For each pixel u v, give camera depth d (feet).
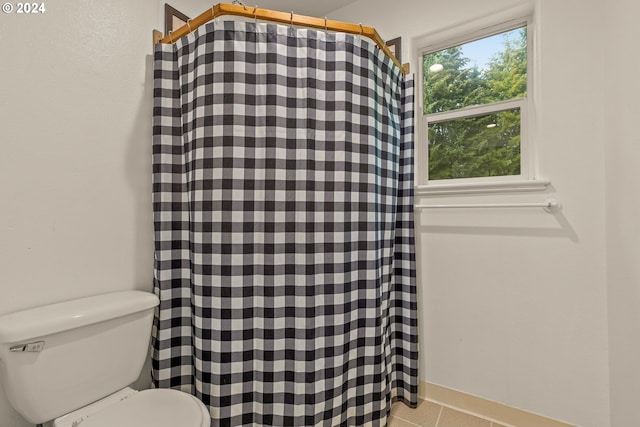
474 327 4.71
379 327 4.19
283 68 3.65
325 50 3.76
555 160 4.08
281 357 3.72
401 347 4.99
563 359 4.07
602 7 3.79
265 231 3.68
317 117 3.73
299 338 3.70
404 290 4.96
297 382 3.69
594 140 3.84
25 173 3.05
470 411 4.74
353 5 5.87
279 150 3.66
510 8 4.43
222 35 3.55
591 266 3.87
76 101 3.43
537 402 4.25
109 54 3.73
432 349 5.08
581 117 3.92
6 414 2.93
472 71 5.05
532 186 4.20
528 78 4.52
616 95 3.44
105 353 3.28
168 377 4.00
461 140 5.13
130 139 3.97
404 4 5.33
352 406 4.10
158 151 4.00
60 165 3.31
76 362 3.05
